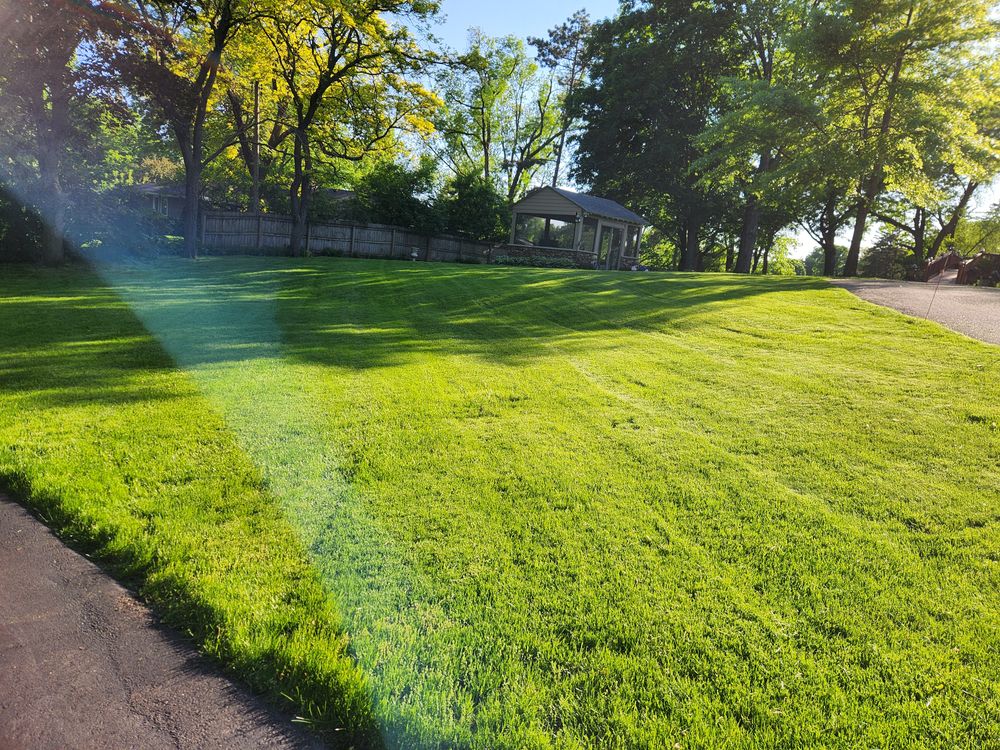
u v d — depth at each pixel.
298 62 21.86
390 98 23.53
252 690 2.00
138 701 1.92
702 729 1.82
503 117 43.47
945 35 16.27
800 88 20.31
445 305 10.66
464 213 29.02
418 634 2.23
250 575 2.55
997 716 1.89
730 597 2.48
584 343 7.61
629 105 32.47
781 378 5.81
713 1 29.36
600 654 2.13
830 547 2.89
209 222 21.47
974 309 9.16
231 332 7.85
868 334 7.67
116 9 15.35
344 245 25.25
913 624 2.34
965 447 4.07
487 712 1.87
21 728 1.78
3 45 14.31
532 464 3.81
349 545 2.80
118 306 9.76
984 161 17.27
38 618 2.29
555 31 41.59
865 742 1.78
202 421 4.39
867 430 4.42
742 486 3.54
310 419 4.52
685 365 6.40
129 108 17.39
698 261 41.75
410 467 3.71
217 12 17.75
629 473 3.71
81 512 3.01
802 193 21.66
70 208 16.84
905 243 39.41
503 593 2.48
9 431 4.08
